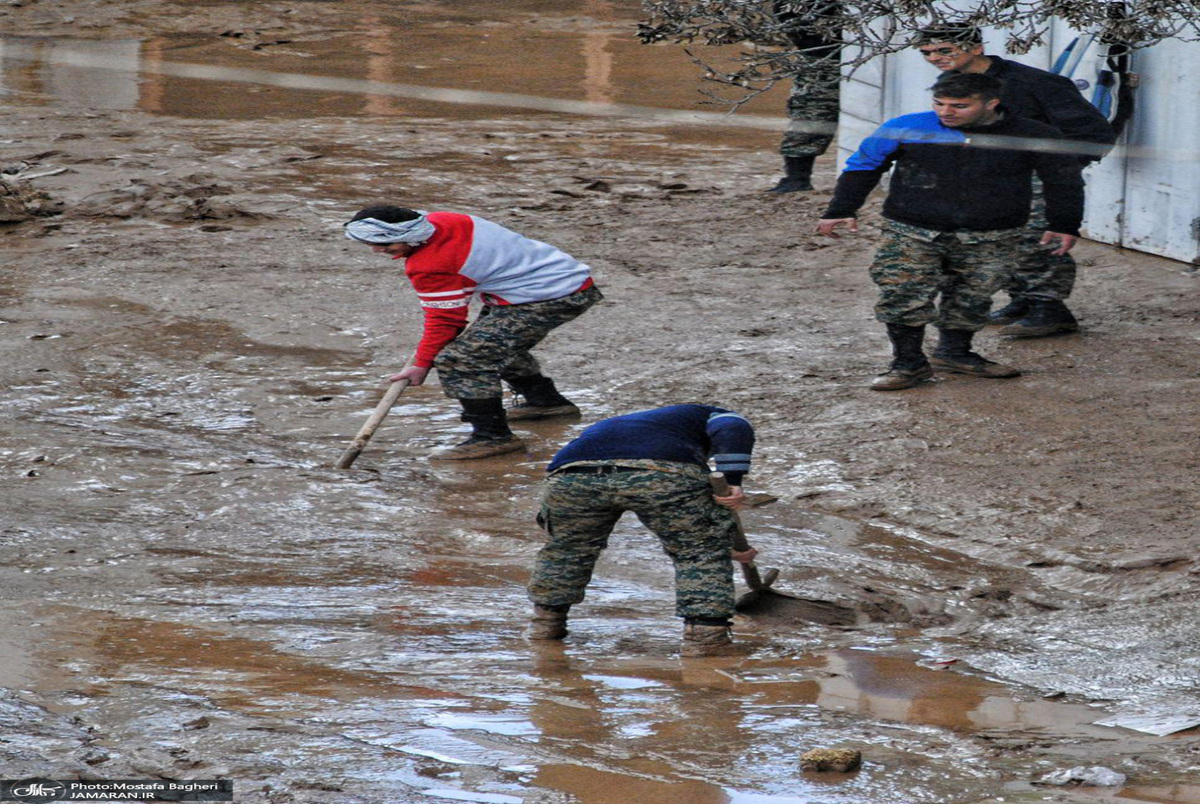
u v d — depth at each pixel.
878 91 38.16
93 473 20.09
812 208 40.81
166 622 14.30
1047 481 19.48
